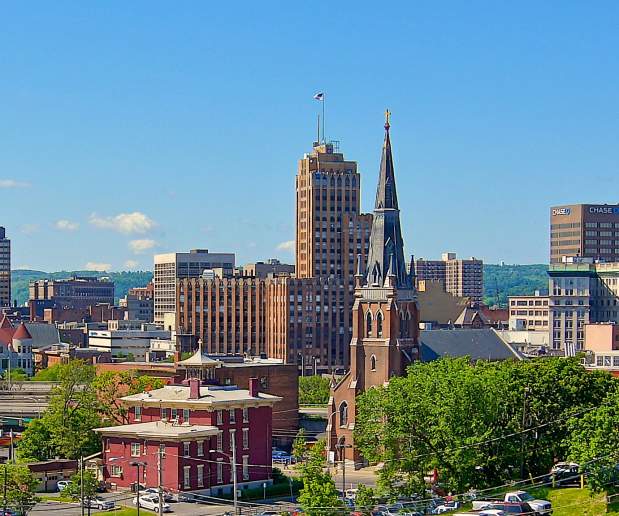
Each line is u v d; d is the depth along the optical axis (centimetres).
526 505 18088
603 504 18562
